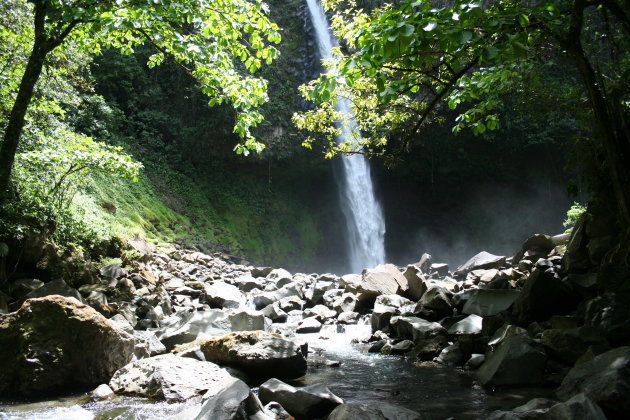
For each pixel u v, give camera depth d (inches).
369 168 1095.0
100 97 777.6
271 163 1086.4
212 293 445.7
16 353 202.1
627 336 211.2
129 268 467.8
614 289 251.6
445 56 176.2
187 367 214.7
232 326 296.7
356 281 489.4
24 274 326.0
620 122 236.7
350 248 1159.6
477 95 264.5
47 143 404.8
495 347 245.3
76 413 178.9
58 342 207.5
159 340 277.9
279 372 235.6
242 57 328.5
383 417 161.9
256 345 237.6
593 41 281.9
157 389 200.4
